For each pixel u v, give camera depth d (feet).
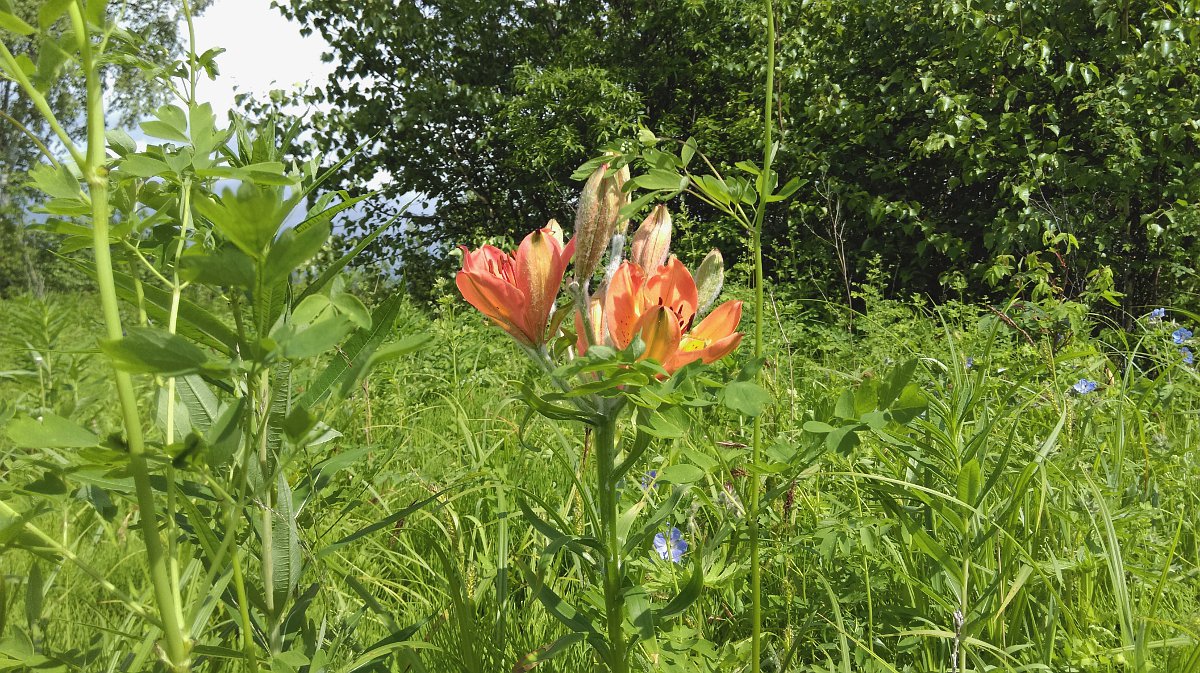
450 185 43.01
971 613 4.86
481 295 3.54
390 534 7.26
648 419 3.60
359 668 3.87
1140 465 7.28
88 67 2.40
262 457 3.48
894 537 6.04
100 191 2.43
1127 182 20.83
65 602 5.46
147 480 2.49
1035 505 6.09
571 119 37.29
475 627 4.99
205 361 2.01
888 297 27.27
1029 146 22.35
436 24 43.50
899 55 27.89
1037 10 23.25
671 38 39.55
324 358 10.12
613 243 3.70
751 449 4.34
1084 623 5.17
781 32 32.78
